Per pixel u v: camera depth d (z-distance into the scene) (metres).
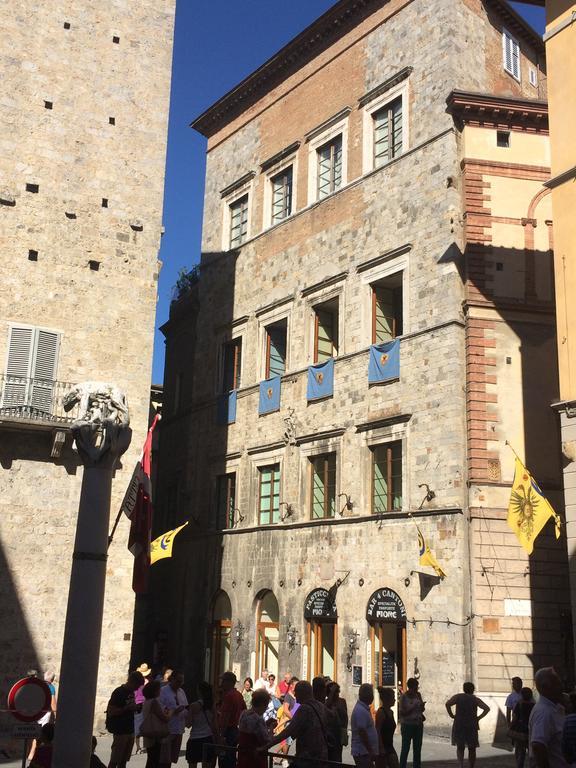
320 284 35.03
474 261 28.94
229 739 15.30
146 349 30.38
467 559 26.47
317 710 11.88
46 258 29.44
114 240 30.69
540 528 25.19
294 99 39.69
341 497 31.52
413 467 28.73
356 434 31.52
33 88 30.47
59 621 26.69
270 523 35.47
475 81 31.88
